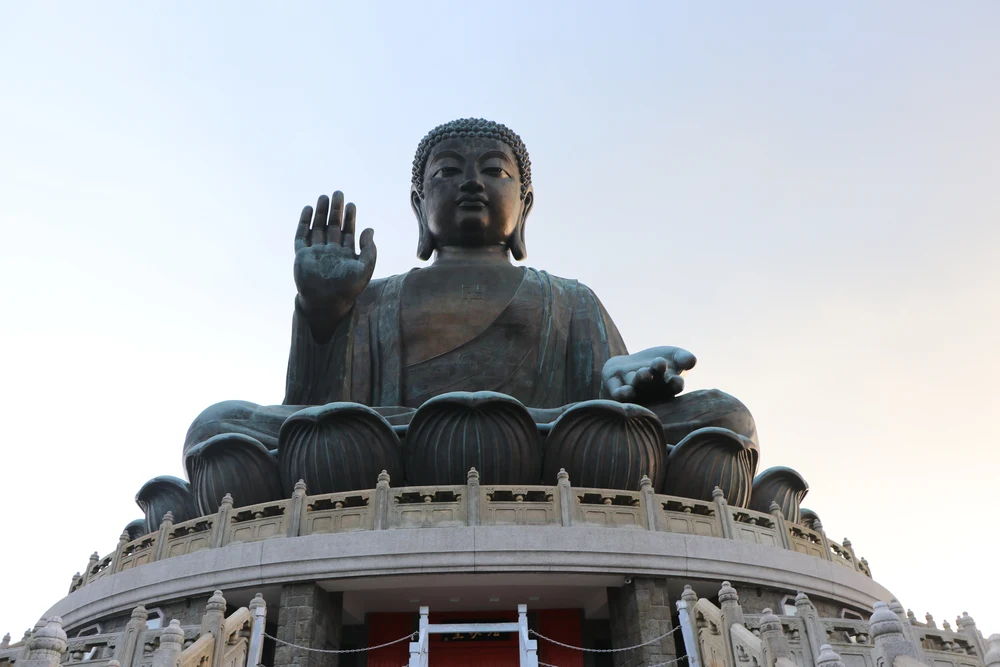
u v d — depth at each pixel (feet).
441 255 99.55
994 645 34.50
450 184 99.09
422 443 68.74
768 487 78.28
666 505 62.80
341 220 85.15
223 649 41.73
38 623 37.19
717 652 41.27
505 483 68.18
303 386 82.02
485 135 101.50
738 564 60.29
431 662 61.57
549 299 91.97
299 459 69.10
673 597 61.87
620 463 69.26
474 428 67.97
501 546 56.75
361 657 62.08
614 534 58.49
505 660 61.67
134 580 61.52
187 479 80.02
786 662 34.76
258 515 61.82
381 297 91.61
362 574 56.08
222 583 57.67
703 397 78.43
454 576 56.95
